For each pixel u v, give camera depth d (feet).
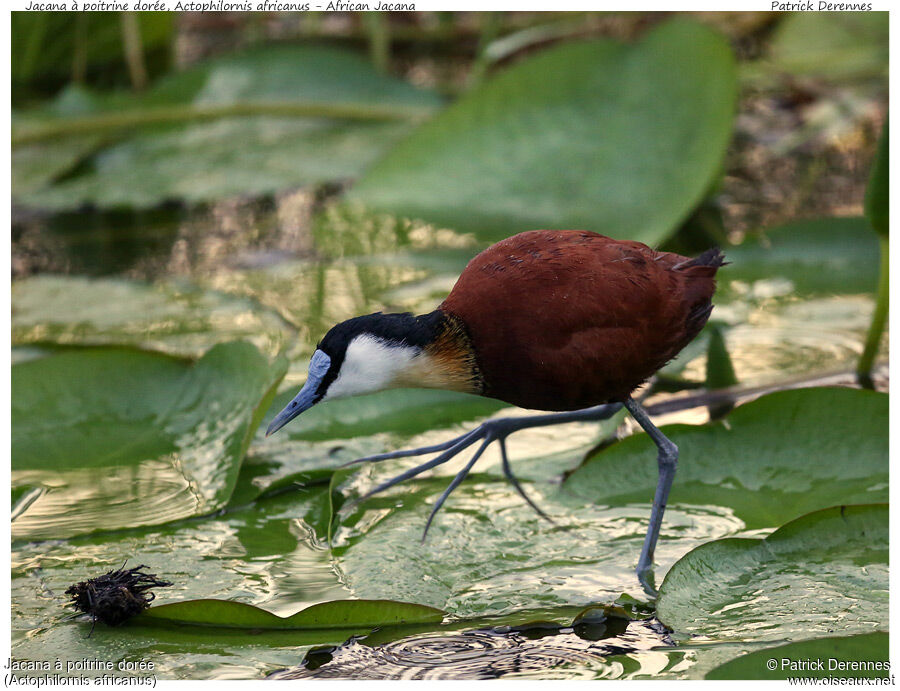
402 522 22.56
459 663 17.67
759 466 22.98
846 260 34.09
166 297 33.60
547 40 51.75
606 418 24.20
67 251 37.83
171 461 24.25
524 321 20.51
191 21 56.08
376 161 38.24
